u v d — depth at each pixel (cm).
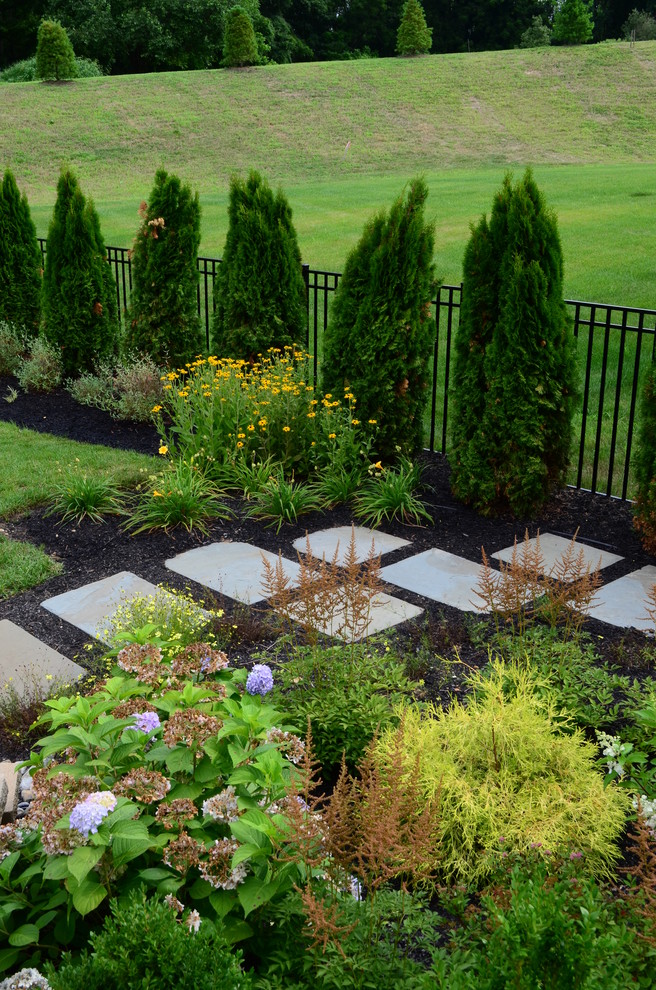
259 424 705
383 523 633
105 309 964
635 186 2114
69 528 623
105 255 959
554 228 612
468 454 639
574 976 194
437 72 3869
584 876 284
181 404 743
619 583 537
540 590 432
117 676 329
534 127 3189
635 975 229
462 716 344
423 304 688
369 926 238
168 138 3117
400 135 3162
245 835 243
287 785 261
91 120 3256
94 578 551
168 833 253
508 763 332
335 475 678
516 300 600
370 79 3816
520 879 234
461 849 306
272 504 635
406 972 233
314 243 1680
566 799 315
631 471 733
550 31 5097
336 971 226
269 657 445
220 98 3566
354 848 274
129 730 282
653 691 372
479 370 632
